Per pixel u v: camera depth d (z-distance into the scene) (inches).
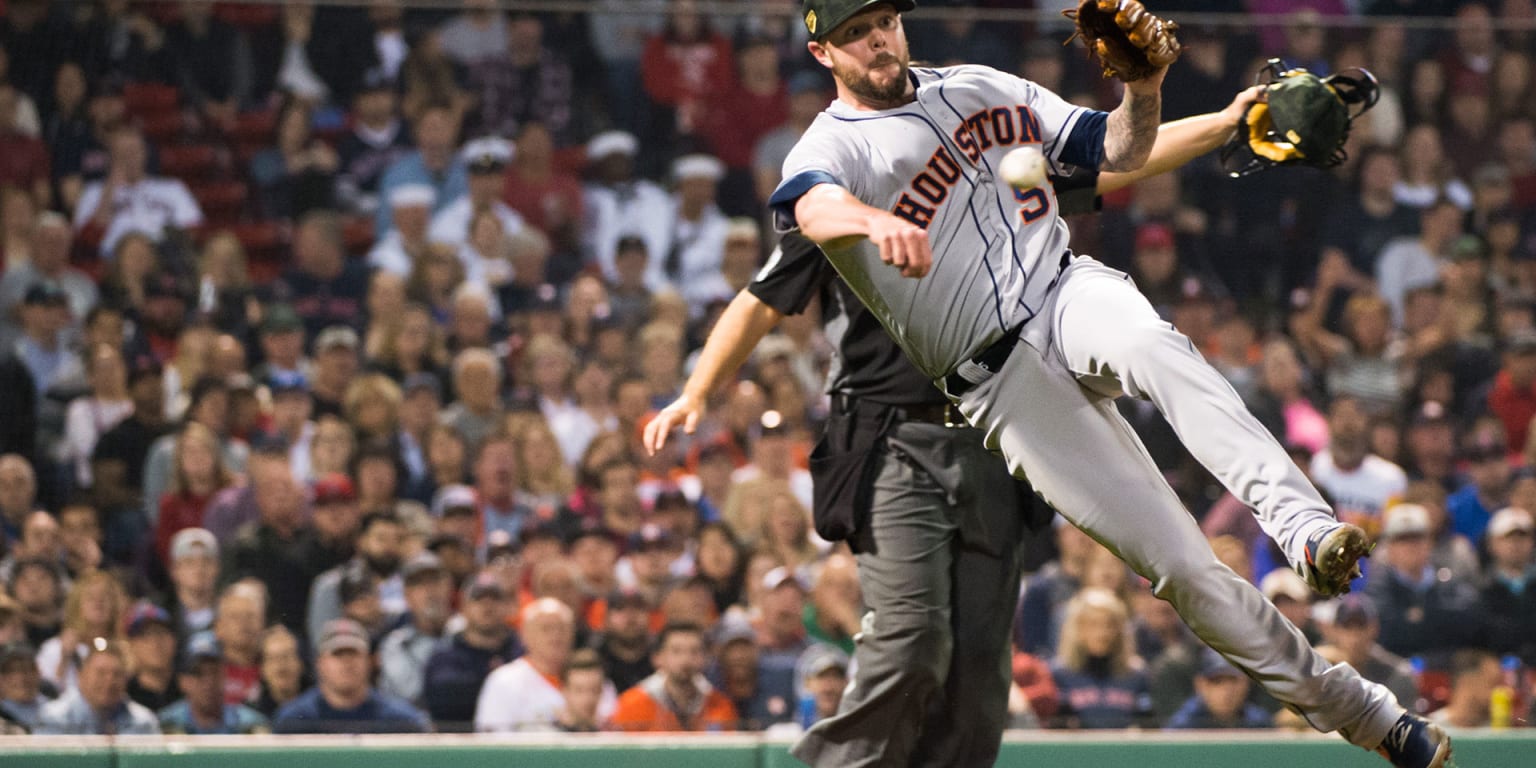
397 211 901.2
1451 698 730.8
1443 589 763.4
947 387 457.4
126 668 681.6
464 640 701.9
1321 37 859.4
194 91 870.4
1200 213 846.5
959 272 441.1
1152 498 438.3
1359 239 864.9
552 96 920.3
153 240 853.2
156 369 808.9
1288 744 654.5
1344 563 397.1
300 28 888.3
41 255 826.2
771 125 932.6
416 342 879.7
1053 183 487.8
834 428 557.3
